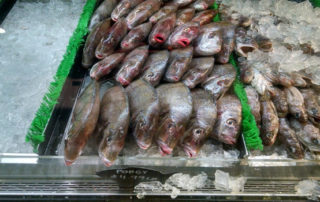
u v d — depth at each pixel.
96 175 0.71
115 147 0.65
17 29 1.16
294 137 0.84
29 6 1.28
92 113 0.67
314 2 1.47
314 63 1.08
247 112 0.82
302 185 0.74
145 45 0.92
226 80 0.87
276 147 0.86
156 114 0.71
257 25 1.24
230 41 0.99
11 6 1.24
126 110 0.69
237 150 0.80
